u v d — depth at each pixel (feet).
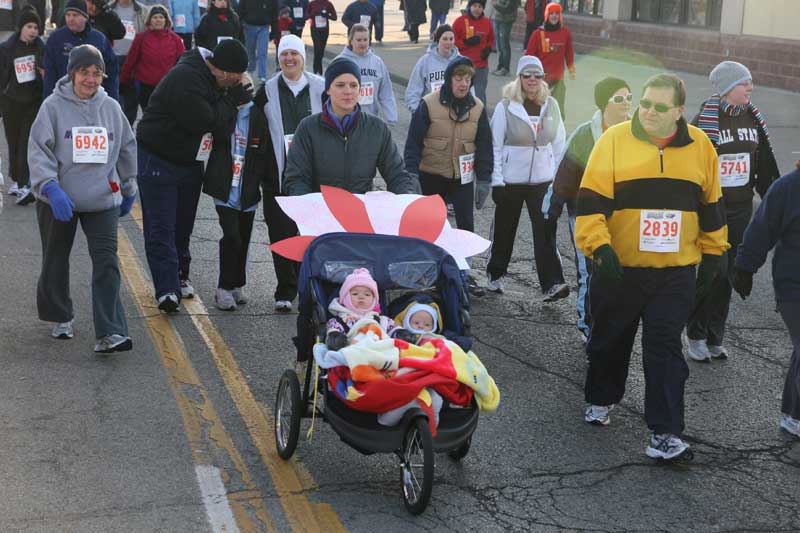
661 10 145.07
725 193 45.34
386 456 35.78
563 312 52.95
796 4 119.55
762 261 37.76
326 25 132.87
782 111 107.86
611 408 40.27
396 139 94.58
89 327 47.29
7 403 38.60
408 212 38.11
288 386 35.17
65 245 44.29
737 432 38.81
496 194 52.95
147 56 78.95
